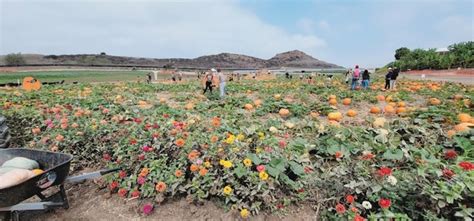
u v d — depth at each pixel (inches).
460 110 378.6
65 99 503.2
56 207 173.5
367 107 475.5
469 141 216.2
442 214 140.2
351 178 167.8
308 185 170.4
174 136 211.6
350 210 148.0
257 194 161.6
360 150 205.9
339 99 549.0
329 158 207.5
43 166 169.3
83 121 279.7
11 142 271.0
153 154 195.9
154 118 296.7
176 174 170.9
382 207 140.8
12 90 749.3
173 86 900.6
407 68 2719.0
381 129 243.1
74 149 235.9
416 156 190.2
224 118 334.3
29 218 166.7
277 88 757.9
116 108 386.3
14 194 136.6
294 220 156.4
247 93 681.0
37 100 511.2
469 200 139.9
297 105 417.7
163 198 169.5
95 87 869.2
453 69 2127.2
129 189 179.6
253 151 203.2
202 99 569.9
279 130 274.4
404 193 148.0
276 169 169.5
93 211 172.1
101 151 228.8
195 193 167.9
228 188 158.7
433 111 347.3
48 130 266.2
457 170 151.2
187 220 159.8
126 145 216.1
